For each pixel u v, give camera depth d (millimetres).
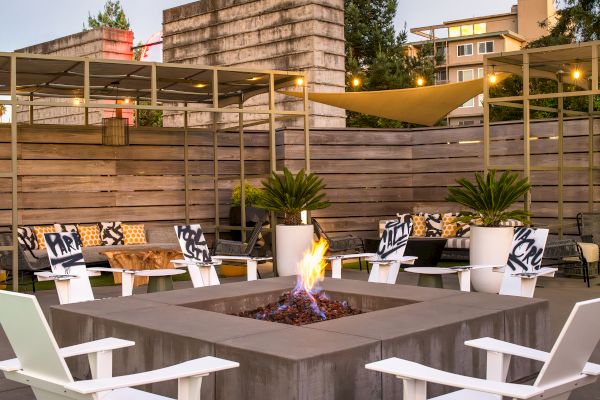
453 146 12781
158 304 5164
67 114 17766
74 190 11719
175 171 12500
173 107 9039
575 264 9820
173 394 4168
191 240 7859
